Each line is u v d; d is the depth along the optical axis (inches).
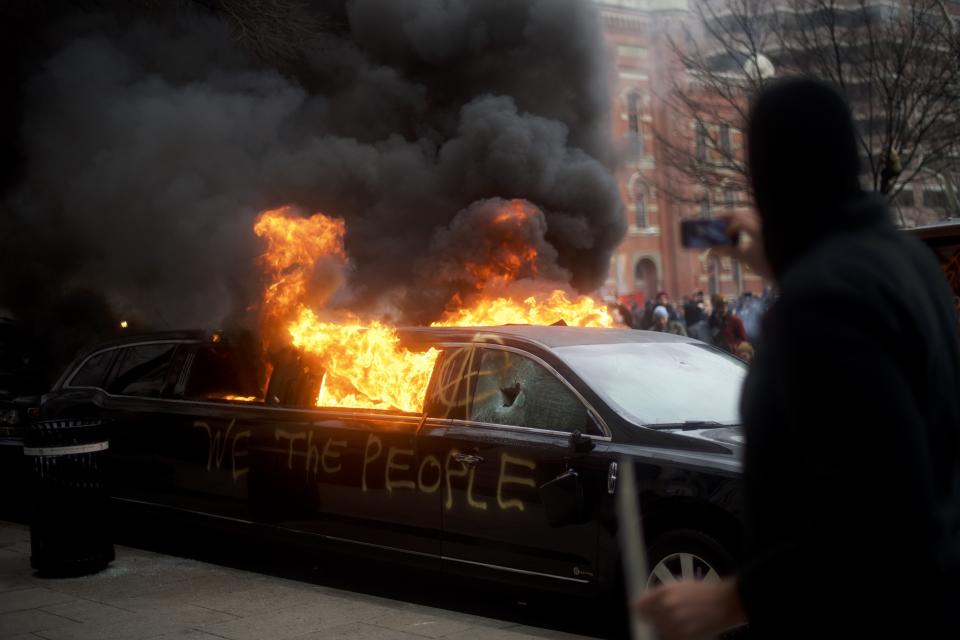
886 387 58.5
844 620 59.9
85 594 236.5
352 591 243.6
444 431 222.1
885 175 561.0
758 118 69.1
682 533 185.0
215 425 264.8
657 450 193.2
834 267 63.1
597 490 196.7
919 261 66.4
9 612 221.3
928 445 60.8
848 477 58.4
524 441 208.8
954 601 59.5
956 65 542.0
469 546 214.7
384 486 228.8
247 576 253.8
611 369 215.3
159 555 280.2
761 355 64.4
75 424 253.9
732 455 185.6
